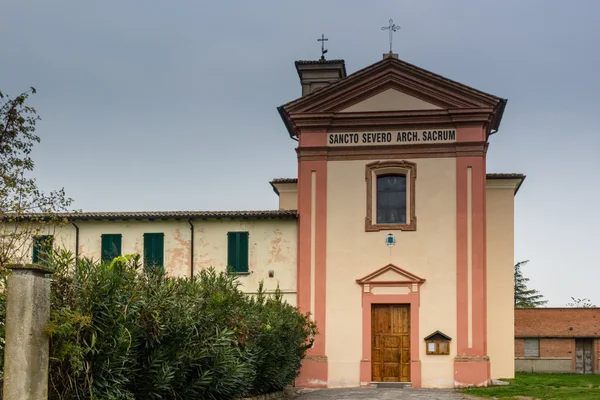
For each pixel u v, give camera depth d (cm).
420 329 2717
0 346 1216
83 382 1210
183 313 1440
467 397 2264
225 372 1577
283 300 2791
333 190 2825
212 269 1859
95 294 1236
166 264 2839
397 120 2808
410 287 2744
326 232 2806
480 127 2770
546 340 4747
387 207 2822
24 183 1805
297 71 3406
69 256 1258
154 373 1362
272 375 2055
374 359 2745
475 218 2742
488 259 2989
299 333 2411
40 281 1141
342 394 2364
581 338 4716
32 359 1117
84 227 2867
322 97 2850
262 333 1914
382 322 2761
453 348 2691
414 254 2758
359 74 2831
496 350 2934
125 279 1323
